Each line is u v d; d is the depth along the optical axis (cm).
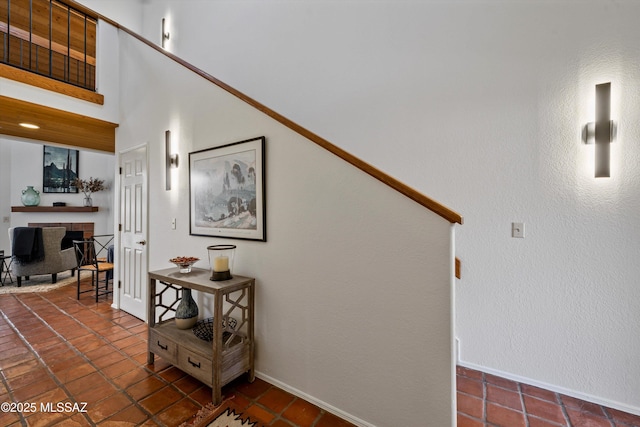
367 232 154
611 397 172
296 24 286
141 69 307
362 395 157
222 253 200
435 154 217
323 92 269
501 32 195
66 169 586
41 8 412
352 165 158
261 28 313
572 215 179
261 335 200
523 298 194
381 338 150
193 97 250
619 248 168
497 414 167
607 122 168
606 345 173
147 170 297
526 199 190
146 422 159
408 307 142
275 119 191
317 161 172
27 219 558
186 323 213
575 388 181
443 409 133
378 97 240
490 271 203
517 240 194
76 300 369
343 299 162
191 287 189
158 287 285
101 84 325
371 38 243
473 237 207
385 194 148
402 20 230
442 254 133
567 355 183
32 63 473
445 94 213
